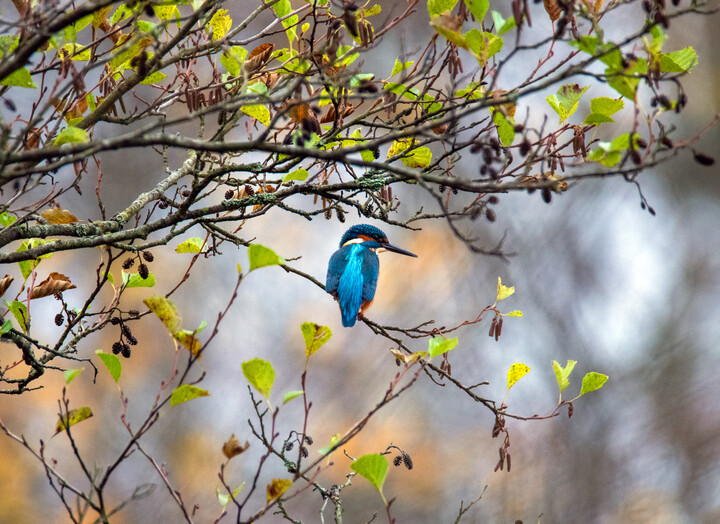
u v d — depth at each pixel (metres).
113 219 6.04
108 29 5.97
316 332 4.28
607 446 18.06
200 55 6.05
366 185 6.11
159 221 5.90
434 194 4.14
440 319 18.53
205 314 18.14
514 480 17.03
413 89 6.00
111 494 15.79
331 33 5.45
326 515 15.55
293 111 5.02
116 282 16.94
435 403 17.66
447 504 16.47
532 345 19.14
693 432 18.30
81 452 16.02
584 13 4.32
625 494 17.28
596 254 20.44
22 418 15.69
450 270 18.98
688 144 4.05
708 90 21.11
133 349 17.06
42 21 4.50
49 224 5.71
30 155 3.96
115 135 18.20
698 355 19.52
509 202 20.38
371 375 17.77
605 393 18.83
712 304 20.45
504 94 4.66
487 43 4.57
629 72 4.24
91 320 16.39
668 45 21.25
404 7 18.69
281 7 6.37
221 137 5.90
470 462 17.22
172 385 17.27
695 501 17.31
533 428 18.02
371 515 15.81
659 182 21.62
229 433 17.11
